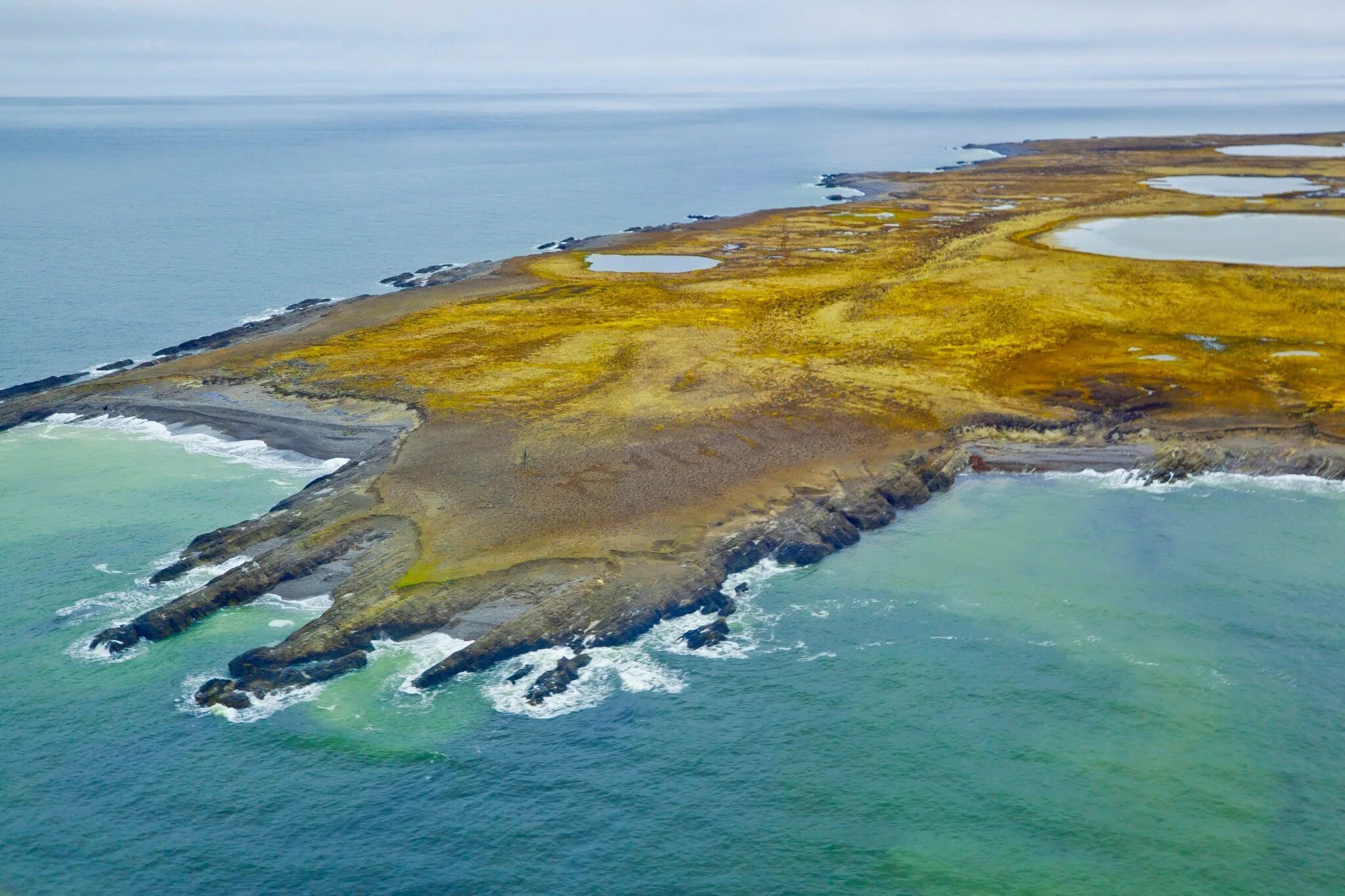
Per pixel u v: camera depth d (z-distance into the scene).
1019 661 59.69
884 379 99.88
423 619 62.25
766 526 72.88
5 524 76.88
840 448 85.06
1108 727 54.16
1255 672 58.34
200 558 70.06
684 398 96.00
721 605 64.69
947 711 55.53
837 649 60.94
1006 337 110.56
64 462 87.88
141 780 51.28
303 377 104.50
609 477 79.88
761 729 54.28
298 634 60.53
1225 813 48.28
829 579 68.44
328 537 71.25
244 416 96.25
